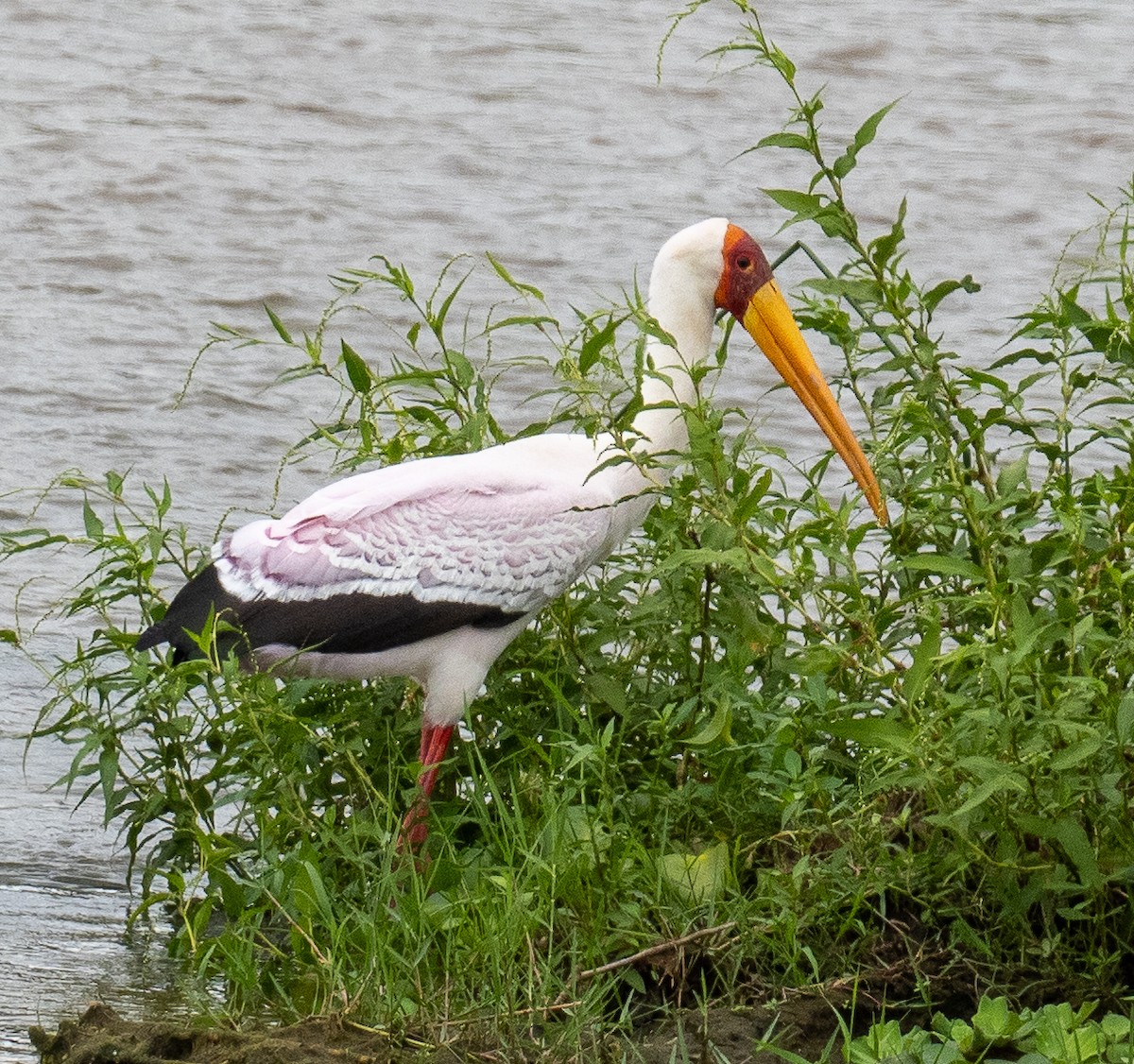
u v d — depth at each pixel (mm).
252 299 22031
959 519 10930
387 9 33406
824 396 11617
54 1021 9102
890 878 8984
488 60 30938
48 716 13320
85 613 15078
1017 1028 7617
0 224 24078
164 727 10484
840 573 12125
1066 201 25000
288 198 25250
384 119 28578
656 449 11273
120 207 24891
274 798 10195
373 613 10570
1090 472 16594
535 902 9102
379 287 22344
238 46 31734
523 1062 8164
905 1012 8828
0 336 20656
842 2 32656
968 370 10812
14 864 11203
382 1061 8148
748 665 10539
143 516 16766
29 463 17781
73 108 28641
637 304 10359
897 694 9328
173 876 9531
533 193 25641
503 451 11109
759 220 24766
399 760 10727
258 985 9023
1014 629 8500
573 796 9633
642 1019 8852
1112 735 8586
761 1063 8406
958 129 27469
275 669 10609
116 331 21062
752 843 9766
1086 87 28844
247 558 10633
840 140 27250
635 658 10797
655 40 31594
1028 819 8461
